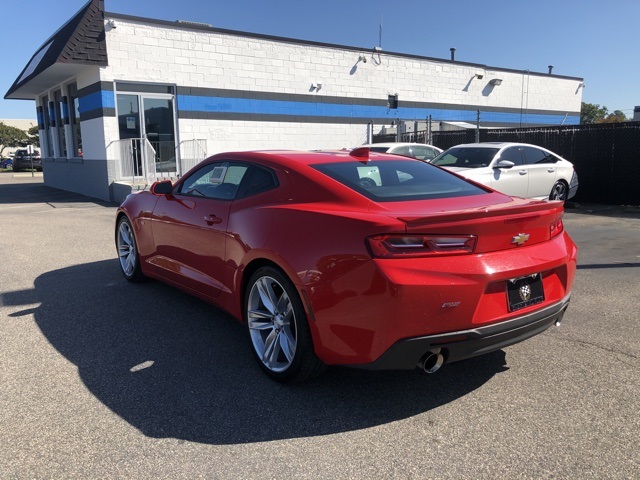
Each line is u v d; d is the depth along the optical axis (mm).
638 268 6402
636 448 2662
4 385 3383
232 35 16719
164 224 4836
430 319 2748
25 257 7348
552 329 4359
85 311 4891
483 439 2773
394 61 21156
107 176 14992
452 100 23625
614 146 13094
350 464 2561
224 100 16844
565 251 3354
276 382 3461
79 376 3523
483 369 3629
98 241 8578
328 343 3029
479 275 2814
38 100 22672
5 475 2465
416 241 2785
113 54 14703
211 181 4430
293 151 4301
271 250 3342
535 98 27359
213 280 4160
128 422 2947
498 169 9953
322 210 3217
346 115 19953
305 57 18484
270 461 2588
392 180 3764
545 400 3180
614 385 3354
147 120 15617
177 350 3984
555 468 2510
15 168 42469
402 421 2969
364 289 2803
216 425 2924
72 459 2596
